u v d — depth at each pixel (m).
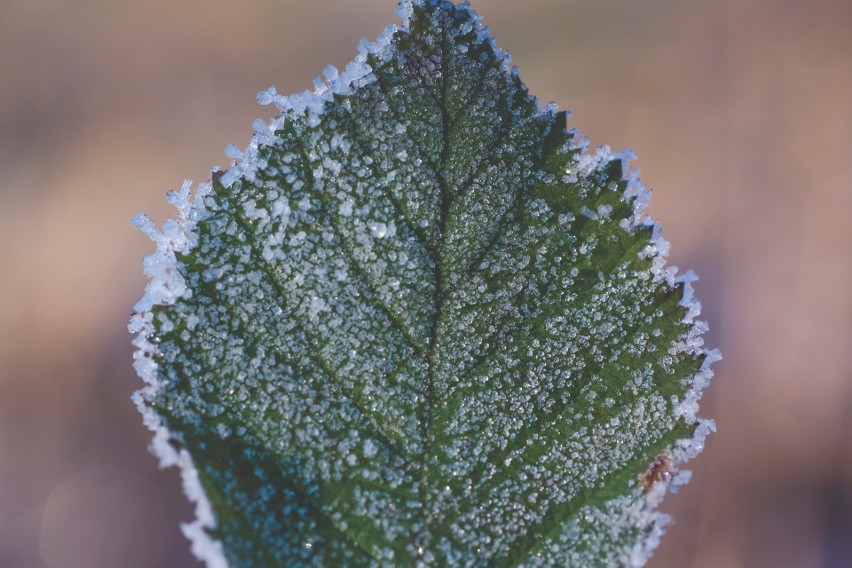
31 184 0.48
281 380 0.15
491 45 0.16
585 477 0.15
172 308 0.15
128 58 0.52
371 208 0.15
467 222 0.16
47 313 0.44
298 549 0.15
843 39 0.46
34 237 0.46
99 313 0.44
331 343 0.15
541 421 0.15
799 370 0.37
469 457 0.15
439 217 0.16
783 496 0.35
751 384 0.37
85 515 0.37
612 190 0.16
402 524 0.15
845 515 0.34
